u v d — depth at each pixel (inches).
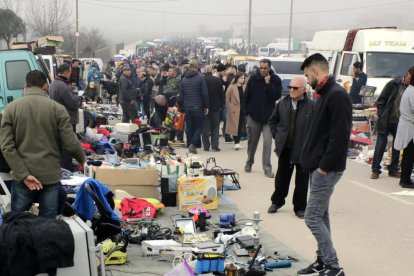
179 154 528.7
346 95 229.0
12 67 498.3
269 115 440.5
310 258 269.3
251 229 287.0
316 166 234.5
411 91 400.8
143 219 317.1
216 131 565.3
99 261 220.2
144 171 350.9
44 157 235.3
